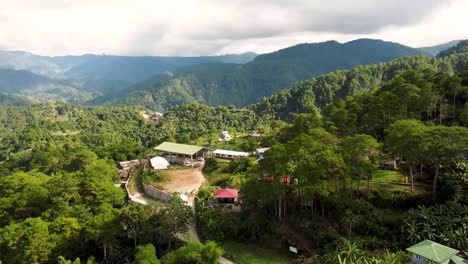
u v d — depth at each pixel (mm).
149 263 55406
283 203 70688
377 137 92438
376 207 63969
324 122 104875
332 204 65250
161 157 118000
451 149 58250
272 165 65812
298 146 68062
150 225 66375
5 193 94312
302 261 58188
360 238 59188
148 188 94062
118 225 65188
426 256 46750
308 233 64062
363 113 103688
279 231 65000
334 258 53812
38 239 61719
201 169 107312
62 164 150250
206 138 188750
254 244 66375
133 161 138750
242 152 118750
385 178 74125
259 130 192250
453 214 56906
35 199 85062
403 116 93312
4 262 61438
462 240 52500
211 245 56500
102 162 118688
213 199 78875
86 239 65062
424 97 91750
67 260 60281
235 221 70000
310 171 62000
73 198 83938
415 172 75000
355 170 63469
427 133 61750
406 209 62844
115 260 64938
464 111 87500
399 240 57438
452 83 97062
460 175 64688
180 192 88562
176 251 57781
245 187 68812
